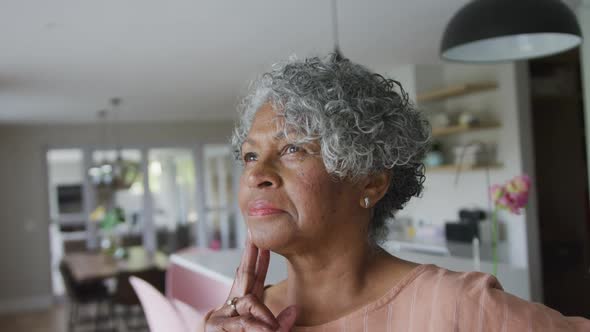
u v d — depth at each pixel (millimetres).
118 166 6195
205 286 1838
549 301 4910
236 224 8625
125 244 8117
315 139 668
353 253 721
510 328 616
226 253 2223
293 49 3969
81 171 7879
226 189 8570
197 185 8414
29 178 7559
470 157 4523
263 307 710
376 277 735
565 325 618
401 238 4797
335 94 668
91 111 6742
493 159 4602
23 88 4949
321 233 686
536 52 2586
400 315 689
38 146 7613
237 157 837
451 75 4992
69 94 5402
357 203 712
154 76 4754
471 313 636
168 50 3857
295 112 668
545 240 5160
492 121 4680
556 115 5258
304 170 672
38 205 7574
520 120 4445
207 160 8445
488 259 3727
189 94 5840
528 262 4344
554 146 5262
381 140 688
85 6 2848
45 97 5500
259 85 731
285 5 2990
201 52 3959
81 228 7887
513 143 4477
